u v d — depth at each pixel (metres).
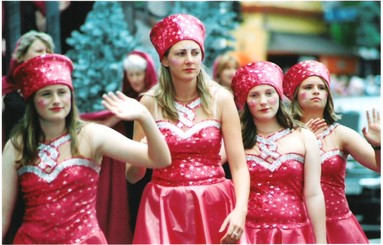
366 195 12.86
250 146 8.14
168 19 7.88
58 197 7.16
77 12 11.86
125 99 6.94
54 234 7.16
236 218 7.53
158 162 7.02
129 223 9.71
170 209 7.73
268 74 8.12
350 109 13.91
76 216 7.20
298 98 8.90
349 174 12.93
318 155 8.16
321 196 8.09
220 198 7.80
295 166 8.04
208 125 7.85
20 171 7.24
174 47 7.79
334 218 8.70
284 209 7.98
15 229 8.54
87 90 11.52
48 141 7.25
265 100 8.05
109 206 9.66
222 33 12.73
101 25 11.84
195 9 12.79
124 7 12.63
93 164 7.27
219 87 8.05
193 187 7.75
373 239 11.70
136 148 7.15
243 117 8.23
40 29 11.38
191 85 7.91
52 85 7.16
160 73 7.99
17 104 8.83
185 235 7.66
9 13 11.13
